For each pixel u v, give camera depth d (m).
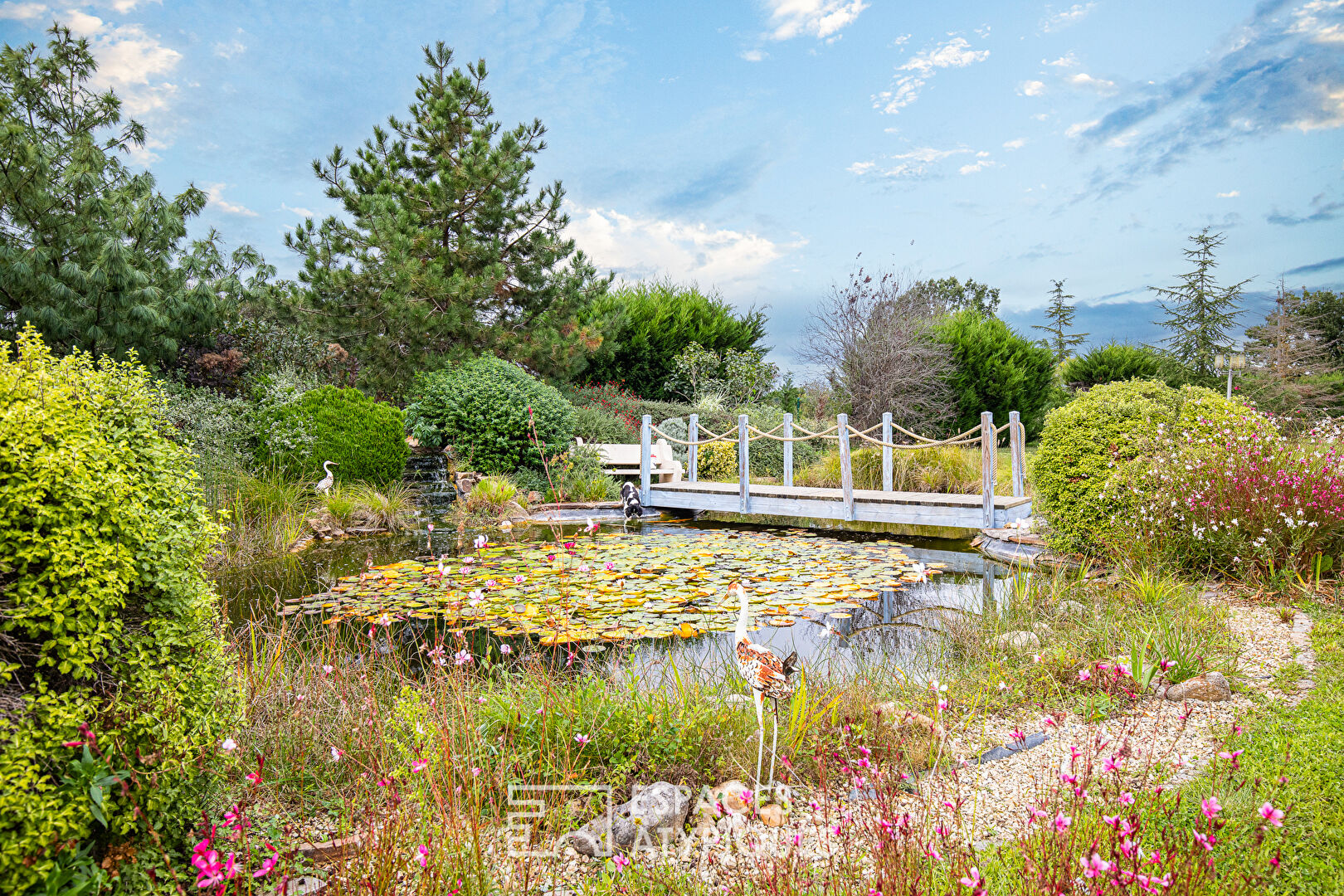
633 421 18.03
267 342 15.71
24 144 10.98
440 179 17.14
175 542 2.71
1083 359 24.56
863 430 17.83
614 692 3.86
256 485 9.84
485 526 10.81
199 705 2.62
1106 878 1.94
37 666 2.23
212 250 16.67
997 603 6.18
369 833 2.49
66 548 2.28
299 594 6.88
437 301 16.64
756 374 20.08
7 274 10.59
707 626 5.81
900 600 6.72
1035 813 2.33
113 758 2.29
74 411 2.63
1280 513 5.86
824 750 3.26
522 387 13.65
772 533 10.55
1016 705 4.05
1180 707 3.87
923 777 3.24
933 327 19.17
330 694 3.84
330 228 16.08
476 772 2.93
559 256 17.81
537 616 6.04
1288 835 2.52
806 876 2.44
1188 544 6.35
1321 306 23.38
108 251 10.91
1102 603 5.66
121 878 2.23
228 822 2.45
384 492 11.73
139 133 13.58
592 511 12.10
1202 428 7.24
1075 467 7.49
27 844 1.99
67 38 12.86
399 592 6.87
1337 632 4.68
